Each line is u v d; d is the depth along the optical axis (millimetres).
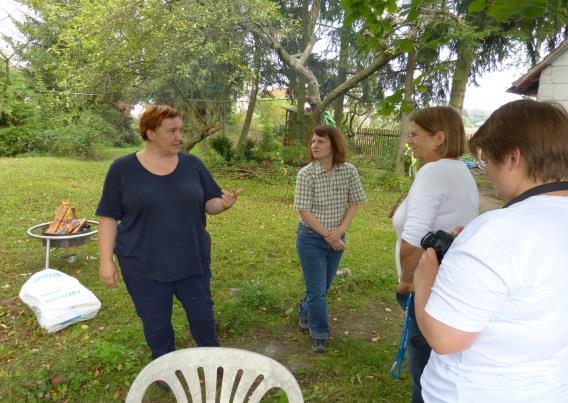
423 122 1977
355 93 17656
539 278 986
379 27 2381
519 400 1059
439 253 1440
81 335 3473
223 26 10570
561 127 1052
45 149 16938
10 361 3096
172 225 2465
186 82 12047
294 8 15773
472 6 1941
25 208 7617
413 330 1977
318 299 3150
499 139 1103
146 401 2676
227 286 4547
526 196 1071
